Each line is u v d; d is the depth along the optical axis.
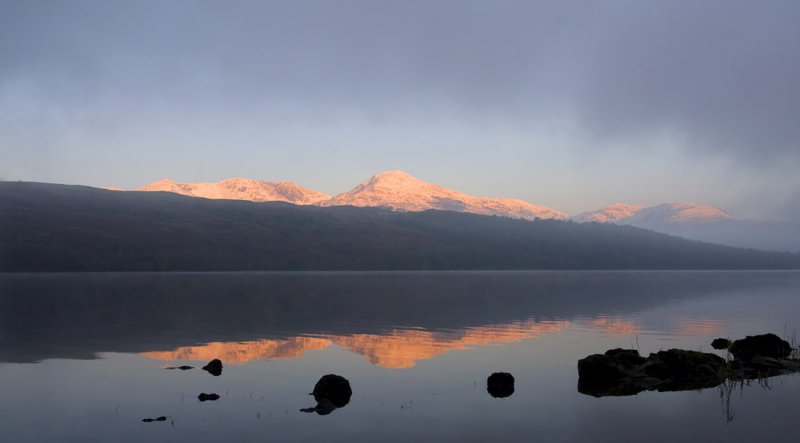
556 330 34.88
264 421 15.51
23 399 17.58
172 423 15.29
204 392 18.58
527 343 29.52
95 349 26.66
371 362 24.06
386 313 45.78
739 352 25.31
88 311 45.41
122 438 14.08
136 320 39.12
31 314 42.72
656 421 15.84
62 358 24.33
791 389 19.58
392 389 19.28
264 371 21.95
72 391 18.58
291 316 42.66
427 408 16.94
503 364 23.78
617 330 34.94
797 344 29.94
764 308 51.88
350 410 16.69
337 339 30.52
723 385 20.14
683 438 14.47
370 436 14.34
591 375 20.67
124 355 25.12
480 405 17.31
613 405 17.44
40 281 101.75
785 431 15.02
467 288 89.12
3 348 26.88
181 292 72.06
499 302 58.94
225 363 23.56
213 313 44.66
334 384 18.05
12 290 73.12
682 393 19.03
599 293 76.25
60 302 54.41
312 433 14.53
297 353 26.11
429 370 22.45
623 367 21.16
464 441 14.01
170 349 26.78
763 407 17.27
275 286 90.81
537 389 19.42
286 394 18.41
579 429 15.05
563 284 106.50
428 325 37.16
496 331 34.28
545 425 15.41
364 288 87.06
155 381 20.09
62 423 15.23
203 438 14.10
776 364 23.70
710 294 75.06
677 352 22.14
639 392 19.08
